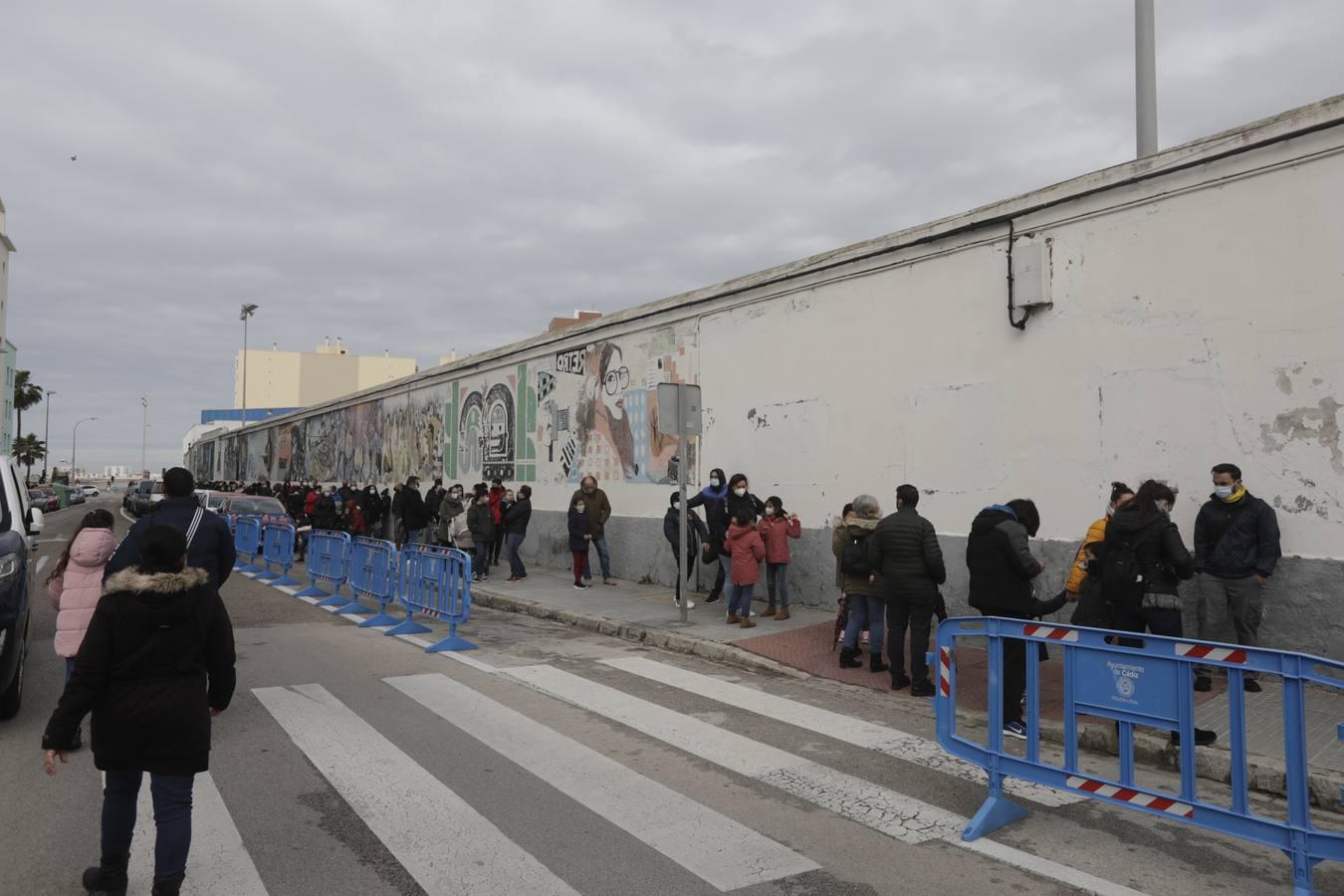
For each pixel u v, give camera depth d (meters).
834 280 11.34
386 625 10.76
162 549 3.52
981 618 4.65
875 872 3.92
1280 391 7.18
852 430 11.02
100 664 3.37
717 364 13.36
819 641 9.35
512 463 19.61
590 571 15.99
